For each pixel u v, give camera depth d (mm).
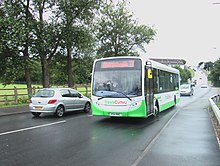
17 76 24141
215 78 86438
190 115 16125
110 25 46562
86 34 26281
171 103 19891
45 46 23203
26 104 20016
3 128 11484
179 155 7168
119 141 8898
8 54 22891
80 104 17516
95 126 12047
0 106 18250
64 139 9195
